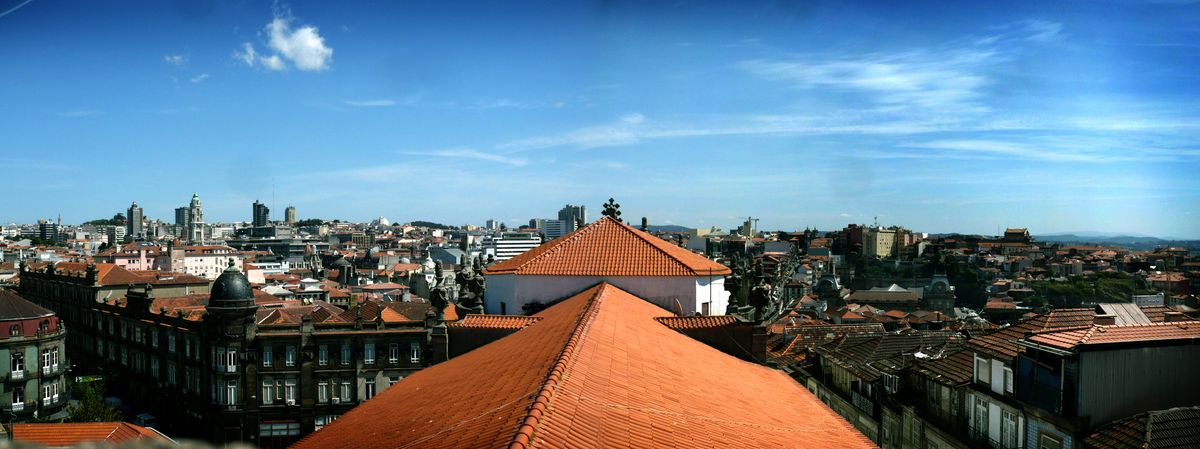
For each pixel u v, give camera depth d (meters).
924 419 52.94
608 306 39.56
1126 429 36.56
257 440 97.25
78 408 96.81
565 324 34.12
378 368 98.00
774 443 23.23
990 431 45.94
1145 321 46.75
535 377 22.47
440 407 24.70
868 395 63.50
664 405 23.14
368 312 110.50
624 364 26.58
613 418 20.06
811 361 81.00
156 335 113.75
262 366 97.62
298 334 97.56
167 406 110.88
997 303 194.38
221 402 97.62
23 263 198.50
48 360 98.19
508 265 55.88
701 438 21.00
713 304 53.53
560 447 16.62
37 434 52.66
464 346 44.59
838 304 198.75
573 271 52.06
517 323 44.47
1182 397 39.75
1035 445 41.66
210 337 98.81
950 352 59.38
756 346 42.53
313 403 97.56
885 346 69.75
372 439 23.66
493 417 19.59
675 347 35.25
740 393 30.34
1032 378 41.81
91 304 136.00
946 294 198.88
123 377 123.62
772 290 57.47
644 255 53.97
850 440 28.36
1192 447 35.31
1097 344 38.59
